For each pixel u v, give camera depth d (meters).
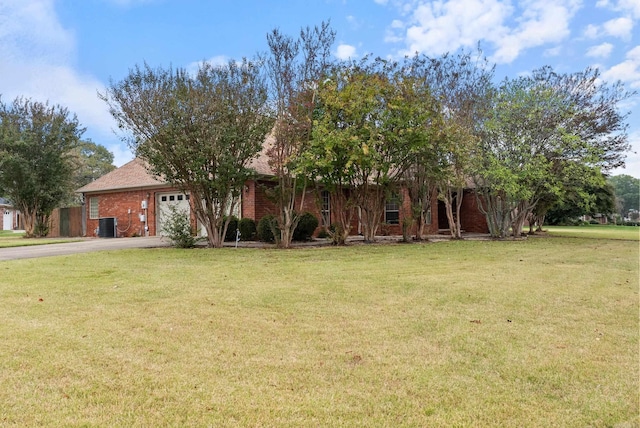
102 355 3.77
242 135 12.88
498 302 5.87
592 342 4.24
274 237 14.68
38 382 3.21
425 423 2.69
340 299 6.01
